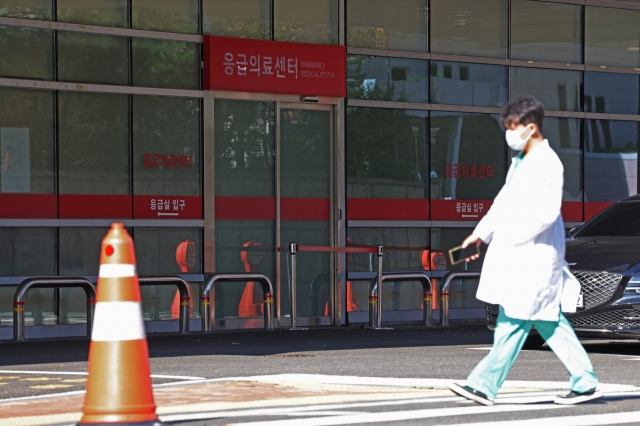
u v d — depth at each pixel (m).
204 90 19.02
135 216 18.41
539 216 7.30
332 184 20.28
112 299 6.20
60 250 17.88
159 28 18.70
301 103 19.98
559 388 8.96
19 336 16.73
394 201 20.73
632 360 11.95
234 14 19.39
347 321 20.36
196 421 7.04
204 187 19.00
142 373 6.19
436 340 15.88
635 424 7.01
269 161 19.75
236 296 19.50
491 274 7.53
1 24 17.39
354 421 7.05
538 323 7.78
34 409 7.90
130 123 18.44
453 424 6.96
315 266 20.20
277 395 8.61
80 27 17.98
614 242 13.51
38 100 17.72
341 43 20.30
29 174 17.59
